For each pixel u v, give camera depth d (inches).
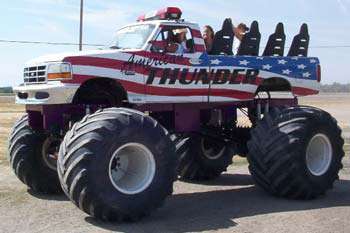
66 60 288.5
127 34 336.2
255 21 356.2
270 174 318.7
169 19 331.3
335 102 2536.9
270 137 319.6
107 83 313.6
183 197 334.0
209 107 349.1
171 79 318.7
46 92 289.0
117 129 259.9
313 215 279.4
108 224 261.6
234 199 324.8
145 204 266.4
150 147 269.1
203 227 255.6
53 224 261.9
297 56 376.2
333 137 336.2
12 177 395.9
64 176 258.4
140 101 309.3
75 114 308.3
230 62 339.9
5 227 256.8
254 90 350.9
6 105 2003.0
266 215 279.6
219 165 407.2
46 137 335.0
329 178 330.6
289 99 381.7
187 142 395.9
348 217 275.1
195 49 327.0
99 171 254.7
